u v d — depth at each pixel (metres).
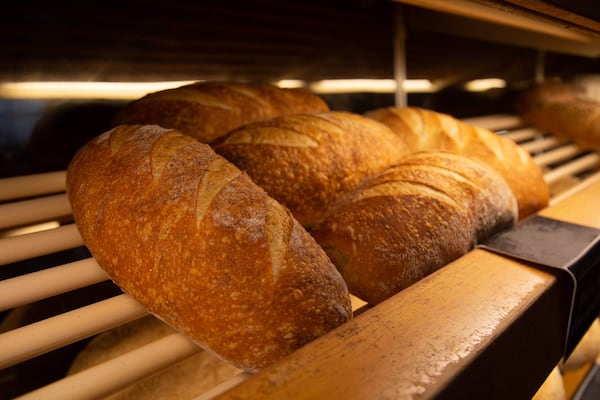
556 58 1.18
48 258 0.56
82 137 0.58
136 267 0.37
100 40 0.57
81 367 0.47
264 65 0.72
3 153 0.53
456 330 0.32
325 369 0.29
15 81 0.52
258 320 0.34
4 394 0.52
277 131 0.52
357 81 0.83
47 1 0.52
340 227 0.44
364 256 0.42
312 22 0.74
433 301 0.36
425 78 0.95
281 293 0.34
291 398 0.26
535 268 0.41
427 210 0.45
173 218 0.36
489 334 0.32
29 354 0.37
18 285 0.39
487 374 0.31
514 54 1.10
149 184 0.39
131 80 0.61
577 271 0.41
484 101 1.09
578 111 0.93
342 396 0.26
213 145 0.51
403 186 0.47
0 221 0.43
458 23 0.78
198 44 0.65
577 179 0.94
